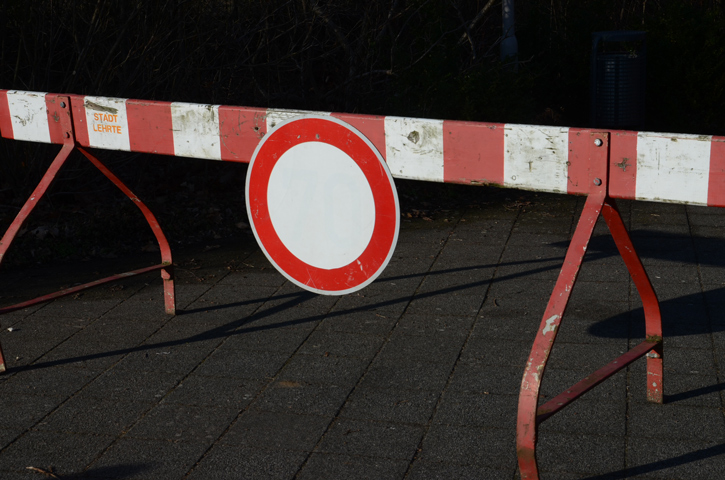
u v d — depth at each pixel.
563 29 10.50
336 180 3.21
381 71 8.11
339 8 8.24
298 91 8.61
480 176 2.94
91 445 3.17
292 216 3.38
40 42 6.83
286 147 3.30
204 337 4.27
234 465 2.99
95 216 6.57
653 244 5.71
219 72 7.79
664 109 9.88
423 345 4.07
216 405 3.48
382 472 2.92
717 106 9.90
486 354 3.94
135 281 5.27
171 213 6.80
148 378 3.77
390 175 3.05
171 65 7.39
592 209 2.69
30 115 4.07
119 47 7.02
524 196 7.29
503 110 7.86
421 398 3.50
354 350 4.04
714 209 6.56
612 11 11.95
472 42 9.01
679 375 3.66
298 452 3.08
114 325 4.47
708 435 3.12
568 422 3.26
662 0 12.47
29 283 5.32
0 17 6.48
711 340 4.04
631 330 4.19
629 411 3.33
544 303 4.61
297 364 3.89
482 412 3.35
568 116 10.50
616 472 2.88
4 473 2.98
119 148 3.88
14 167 6.80
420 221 6.59
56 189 7.15
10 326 4.48
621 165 2.64
